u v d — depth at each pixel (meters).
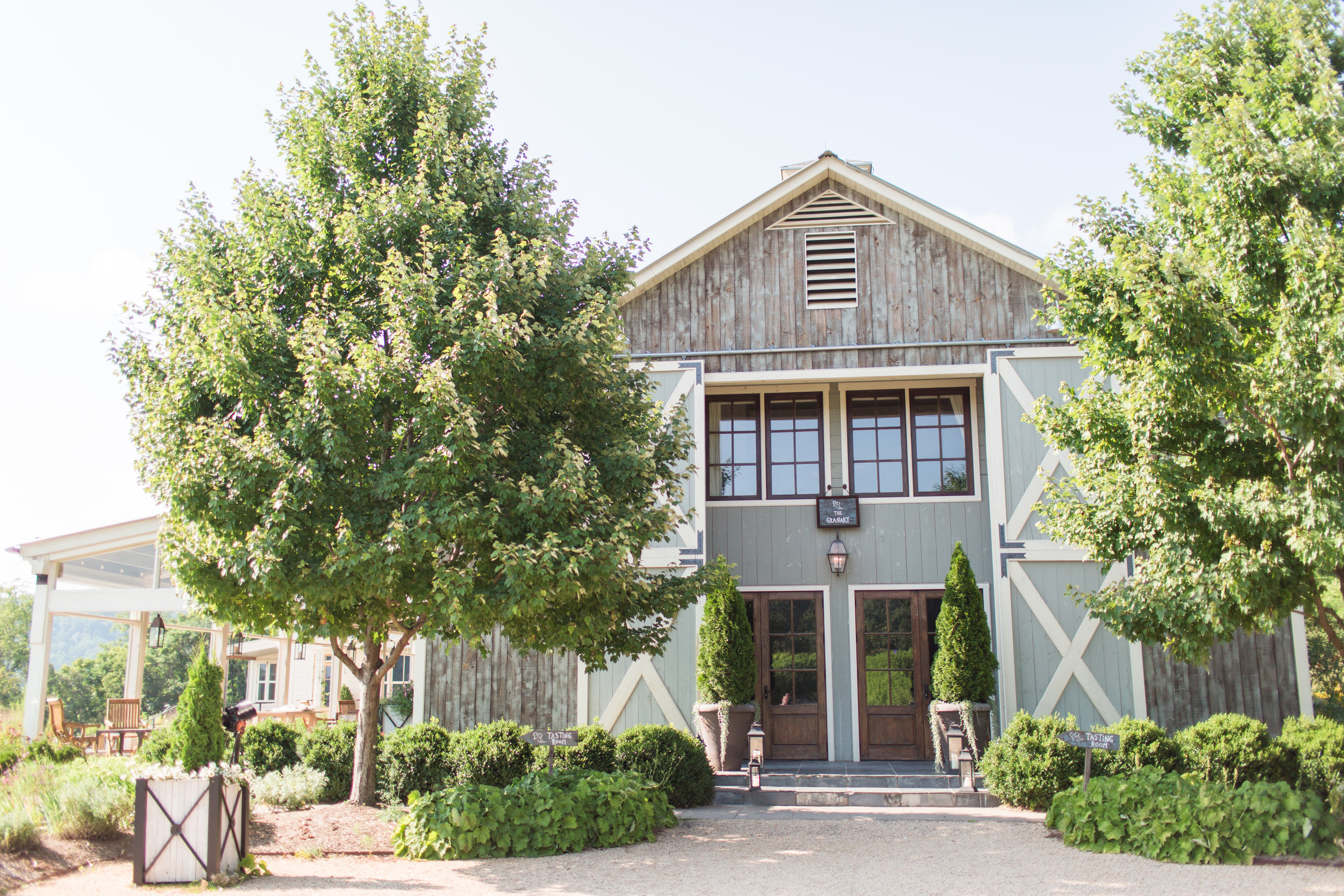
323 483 7.89
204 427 8.02
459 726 13.41
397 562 7.74
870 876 7.74
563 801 8.94
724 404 15.12
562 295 9.37
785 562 14.52
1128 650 12.97
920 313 14.12
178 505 8.06
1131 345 9.12
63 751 12.25
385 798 10.91
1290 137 7.87
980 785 11.80
